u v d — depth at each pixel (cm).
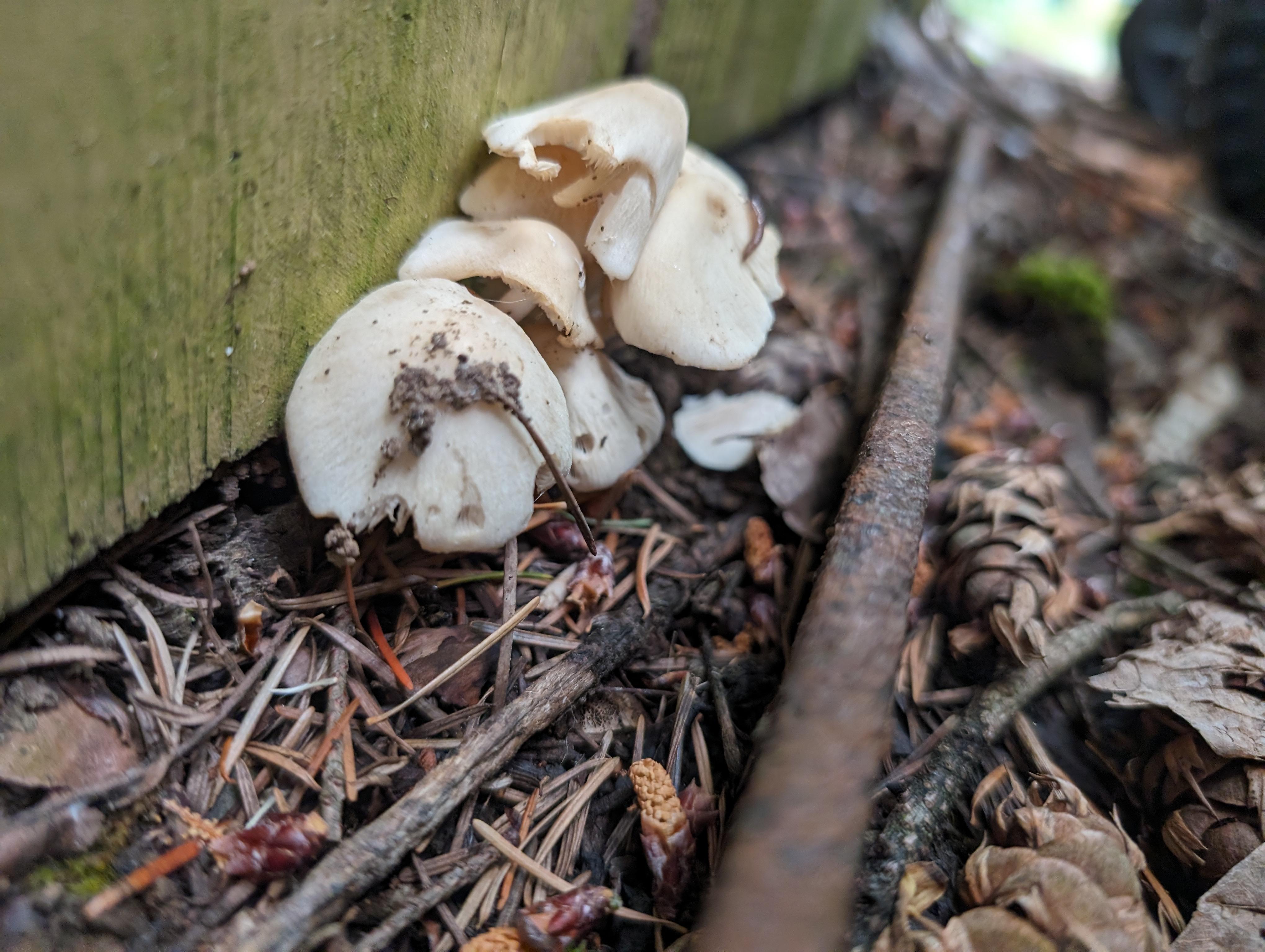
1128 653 15
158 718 12
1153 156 37
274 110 12
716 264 16
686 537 17
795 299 23
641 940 12
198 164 11
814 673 12
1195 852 13
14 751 11
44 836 11
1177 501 20
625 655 14
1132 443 22
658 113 15
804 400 20
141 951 10
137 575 13
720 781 13
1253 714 14
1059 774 14
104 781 11
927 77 36
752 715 14
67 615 12
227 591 14
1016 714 15
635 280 15
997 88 39
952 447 20
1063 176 33
